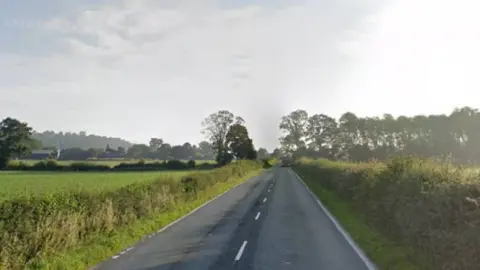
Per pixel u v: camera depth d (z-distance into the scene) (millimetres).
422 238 11516
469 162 13664
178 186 29516
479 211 8781
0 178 61062
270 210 26281
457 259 9477
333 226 19641
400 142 87562
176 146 199250
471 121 66438
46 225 12344
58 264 11508
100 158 168875
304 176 70188
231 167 60938
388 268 11555
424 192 11586
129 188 21234
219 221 21594
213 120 124312
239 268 11938
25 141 108438
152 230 18703
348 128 124875
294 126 163375
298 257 13250
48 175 71438
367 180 21281
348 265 12133
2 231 10734
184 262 12680
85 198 16031
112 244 14484
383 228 17188
